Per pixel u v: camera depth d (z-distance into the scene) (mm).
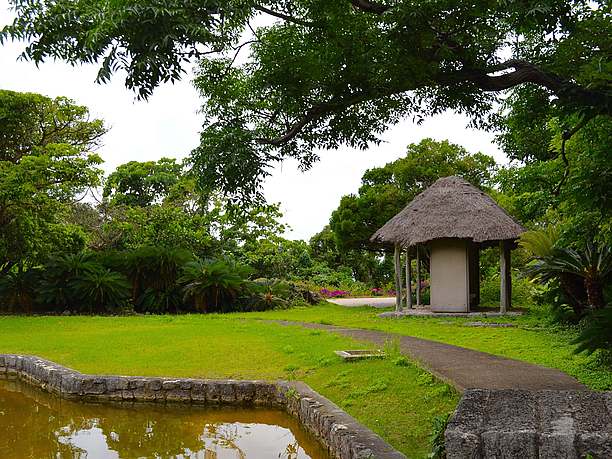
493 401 4031
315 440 6113
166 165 29719
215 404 7902
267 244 26969
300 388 7312
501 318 13859
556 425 3566
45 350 10883
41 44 4211
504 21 4938
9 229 18938
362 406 6242
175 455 6211
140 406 8125
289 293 21641
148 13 3715
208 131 4891
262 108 5613
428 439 4984
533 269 10750
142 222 24188
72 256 19266
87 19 4035
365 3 4930
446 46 4824
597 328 6090
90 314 18562
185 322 14852
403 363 7371
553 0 4320
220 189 5086
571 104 5012
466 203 15391
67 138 20266
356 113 6062
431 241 15836
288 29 5453
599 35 4914
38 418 7770
